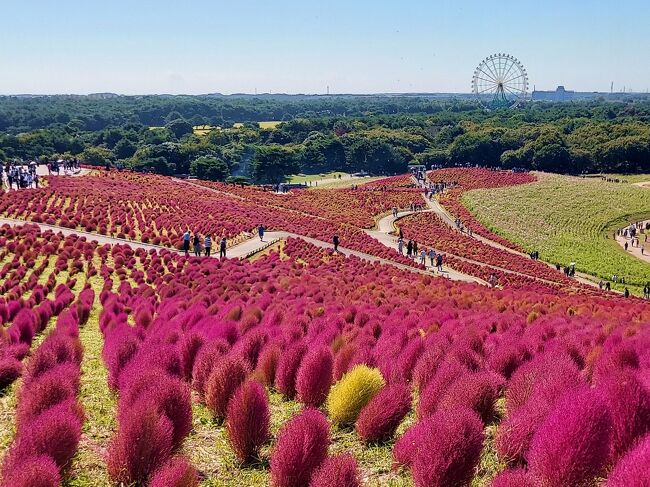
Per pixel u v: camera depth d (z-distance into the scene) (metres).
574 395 7.27
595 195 109.31
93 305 22.47
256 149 139.62
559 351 11.74
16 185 58.97
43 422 7.64
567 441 6.62
